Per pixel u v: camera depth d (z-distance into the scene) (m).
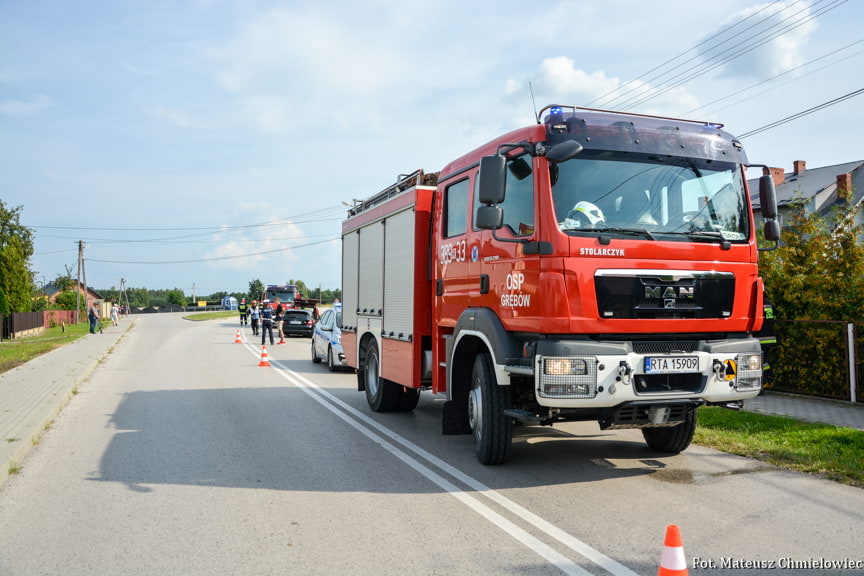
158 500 5.45
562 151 5.55
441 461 6.79
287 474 6.28
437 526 4.75
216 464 6.68
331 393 12.17
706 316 5.88
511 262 6.02
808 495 5.43
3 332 33.59
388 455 7.07
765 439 7.45
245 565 4.05
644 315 5.66
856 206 10.88
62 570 3.99
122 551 4.30
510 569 3.95
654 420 5.77
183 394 12.02
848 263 10.20
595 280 5.52
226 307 122.75
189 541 4.48
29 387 12.11
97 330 40.62
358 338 10.62
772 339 9.66
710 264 5.94
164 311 116.44
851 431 7.52
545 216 5.61
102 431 8.46
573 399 5.36
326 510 5.16
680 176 6.08
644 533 4.56
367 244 10.35
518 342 6.09
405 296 8.53
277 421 9.20
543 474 6.21
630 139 5.98
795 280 10.73
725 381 5.76
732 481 5.89
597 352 5.41
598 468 6.43
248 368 16.97
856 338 9.76
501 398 6.39
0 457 6.48
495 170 5.74
